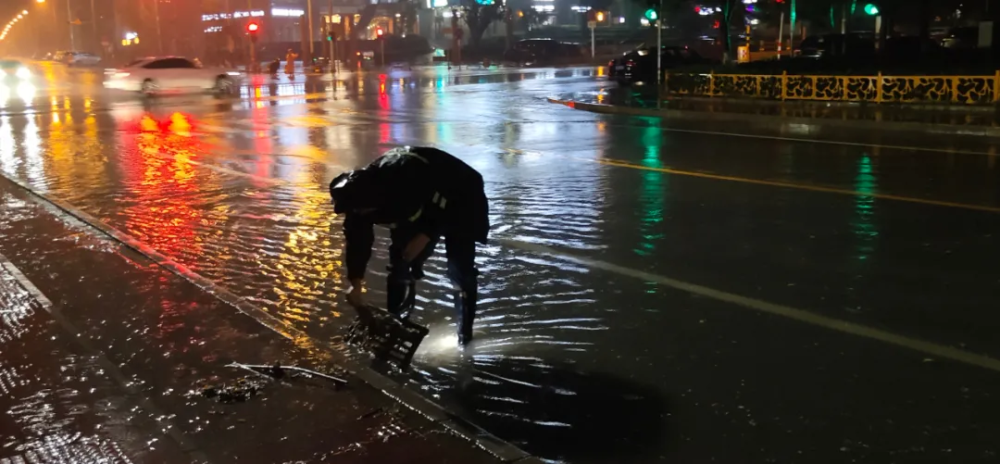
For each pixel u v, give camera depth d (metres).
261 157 15.40
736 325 5.87
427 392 4.89
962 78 22.67
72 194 11.52
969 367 5.03
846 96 25.09
